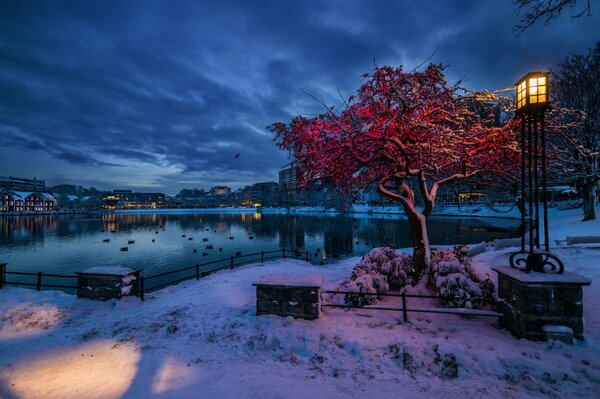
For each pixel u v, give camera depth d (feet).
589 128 68.28
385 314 23.72
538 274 18.72
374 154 29.99
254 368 17.10
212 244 140.15
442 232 134.92
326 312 24.34
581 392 13.98
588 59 70.18
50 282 74.64
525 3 17.79
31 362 18.72
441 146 26.53
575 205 133.08
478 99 25.79
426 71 25.00
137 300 30.86
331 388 14.97
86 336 22.29
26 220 353.72
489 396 14.02
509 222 165.99
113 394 15.17
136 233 197.77
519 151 28.27
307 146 29.30
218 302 30.09
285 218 345.72
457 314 23.09
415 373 16.01
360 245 123.44
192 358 18.47
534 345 17.35
